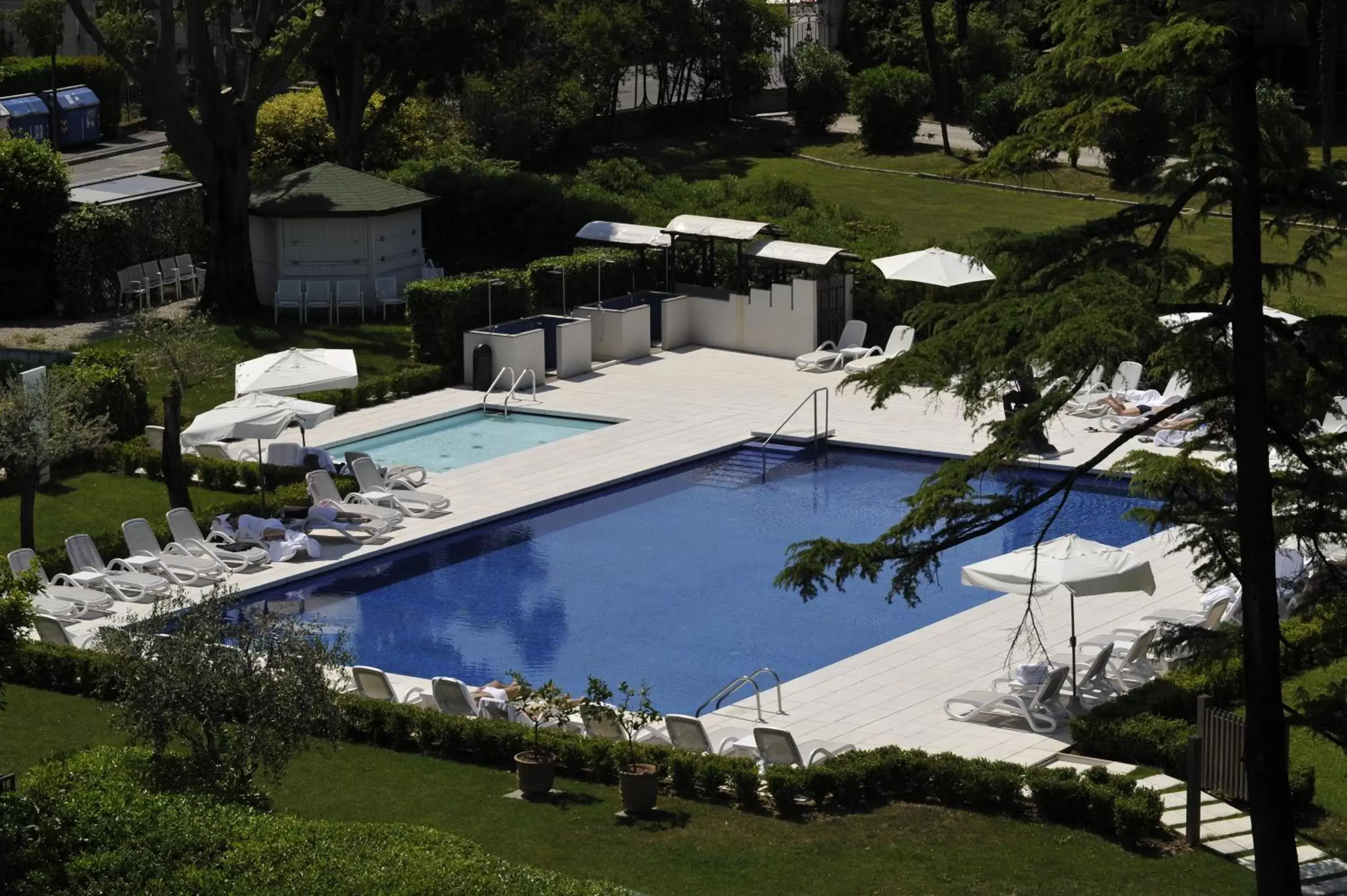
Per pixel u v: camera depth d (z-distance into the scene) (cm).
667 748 1900
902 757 1848
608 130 6212
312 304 4169
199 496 3056
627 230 4244
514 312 3975
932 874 1644
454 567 2777
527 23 5006
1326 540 1692
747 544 2875
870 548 1577
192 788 1644
